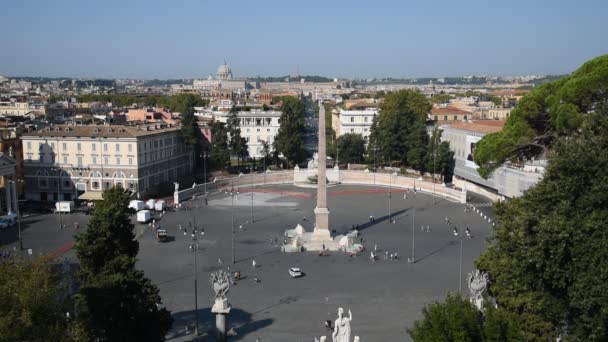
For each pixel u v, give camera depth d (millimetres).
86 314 48781
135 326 51875
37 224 114062
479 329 40500
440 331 40219
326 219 102375
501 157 75188
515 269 48281
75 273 55594
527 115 74312
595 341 40406
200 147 180375
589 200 43094
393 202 141625
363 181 172750
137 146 138125
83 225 112938
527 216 46531
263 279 81438
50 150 140250
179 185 154875
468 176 156375
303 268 87062
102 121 168750
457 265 87375
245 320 65812
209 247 99062
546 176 47750
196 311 63562
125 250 55562
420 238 105125
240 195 151250
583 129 49656
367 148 191875
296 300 72438
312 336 61125
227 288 57594
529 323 49594
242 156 189875
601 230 41656
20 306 38938
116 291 50250
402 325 63438
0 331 36656
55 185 140625
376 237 106438
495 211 65625
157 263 89000
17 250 93938
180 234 108062
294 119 188000
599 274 40000
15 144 142500
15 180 121875
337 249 97812
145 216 116312
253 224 117438
